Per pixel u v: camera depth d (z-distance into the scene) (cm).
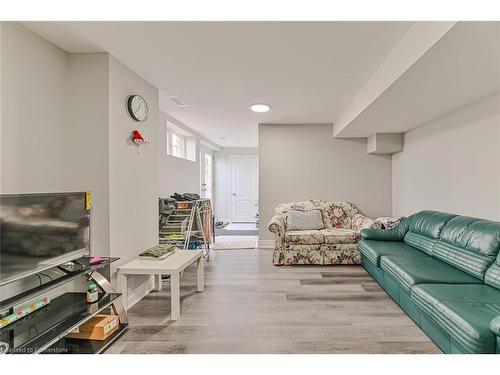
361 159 516
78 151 241
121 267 248
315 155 520
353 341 207
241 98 365
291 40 219
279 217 444
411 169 429
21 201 165
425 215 331
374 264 312
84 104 240
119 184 256
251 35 212
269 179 525
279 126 522
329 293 300
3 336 159
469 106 294
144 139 297
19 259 163
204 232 467
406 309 248
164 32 208
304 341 208
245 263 420
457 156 314
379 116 349
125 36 214
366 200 516
